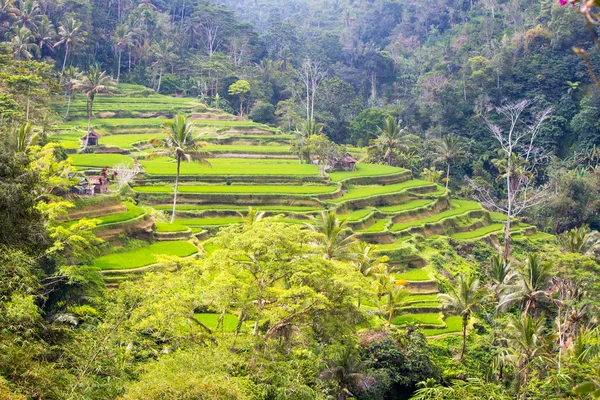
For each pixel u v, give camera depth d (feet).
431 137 502.38
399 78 624.18
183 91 513.04
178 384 86.63
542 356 141.90
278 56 611.06
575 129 472.85
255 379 112.06
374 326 182.70
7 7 419.13
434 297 225.35
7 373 78.48
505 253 295.28
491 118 501.15
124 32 495.41
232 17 617.21
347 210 289.53
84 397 80.28
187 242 207.51
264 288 124.57
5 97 207.41
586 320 181.98
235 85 497.87
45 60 422.82
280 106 520.01
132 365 101.45
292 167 337.31
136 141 370.73
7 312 84.58
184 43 573.74
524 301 197.67
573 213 376.68
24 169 116.16
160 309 114.01
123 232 192.34
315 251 132.67
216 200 272.31
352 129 504.02
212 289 120.37
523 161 349.41
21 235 108.37
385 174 350.43
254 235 127.24
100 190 229.04
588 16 28.84
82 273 124.67
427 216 313.53
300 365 128.16
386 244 262.06
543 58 523.70
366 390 146.82
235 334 120.98
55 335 99.76
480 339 197.67
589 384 34.30
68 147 329.11
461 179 464.24
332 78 563.48
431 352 178.70
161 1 601.62
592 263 217.97
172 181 289.33
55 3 473.26
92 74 352.28
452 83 532.73
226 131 418.10
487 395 133.49
